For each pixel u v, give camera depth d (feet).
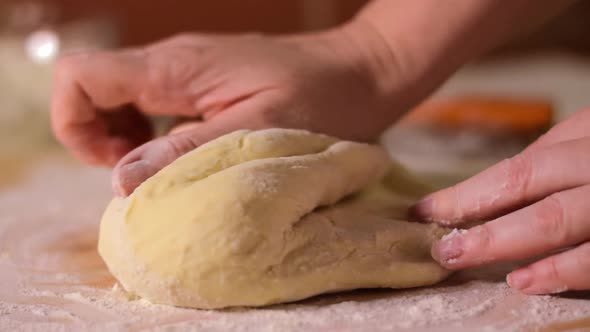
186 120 2.27
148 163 1.86
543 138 1.98
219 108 2.16
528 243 1.75
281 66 2.12
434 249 1.85
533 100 3.56
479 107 3.40
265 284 1.75
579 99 3.92
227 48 2.18
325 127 2.12
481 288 1.86
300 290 1.77
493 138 3.28
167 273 1.74
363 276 1.81
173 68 2.17
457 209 1.89
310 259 1.78
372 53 2.20
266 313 1.75
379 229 1.87
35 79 3.87
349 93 2.15
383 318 1.73
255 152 1.85
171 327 1.72
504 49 5.46
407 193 2.22
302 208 1.80
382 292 1.84
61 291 1.94
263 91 2.09
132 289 1.81
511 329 1.70
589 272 1.74
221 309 1.77
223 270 1.73
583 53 5.38
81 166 3.42
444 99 3.75
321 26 5.17
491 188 1.85
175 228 1.74
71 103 2.26
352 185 1.96
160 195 1.78
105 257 1.85
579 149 1.80
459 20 2.20
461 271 1.94
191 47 2.19
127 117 2.38
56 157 3.65
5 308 1.85
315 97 2.10
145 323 1.74
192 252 1.73
